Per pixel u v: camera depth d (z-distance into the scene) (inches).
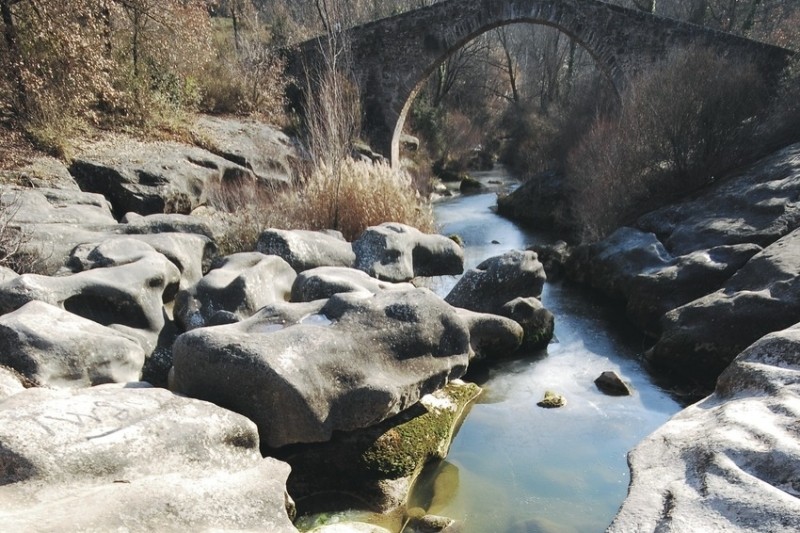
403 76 761.6
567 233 558.6
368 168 411.2
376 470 180.9
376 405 178.7
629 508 130.6
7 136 410.6
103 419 134.1
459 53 1124.5
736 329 254.4
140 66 557.0
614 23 655.8
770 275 268.7
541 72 1348.4
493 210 700.0
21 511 105.1
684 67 457.1
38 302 189.0
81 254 252.7
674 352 267.0
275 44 913.5
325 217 390.0
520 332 283.0
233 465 143.6
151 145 493.4
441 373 203.6
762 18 976.3
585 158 550.0
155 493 118.8
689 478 134.8
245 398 165.9
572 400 244.4
